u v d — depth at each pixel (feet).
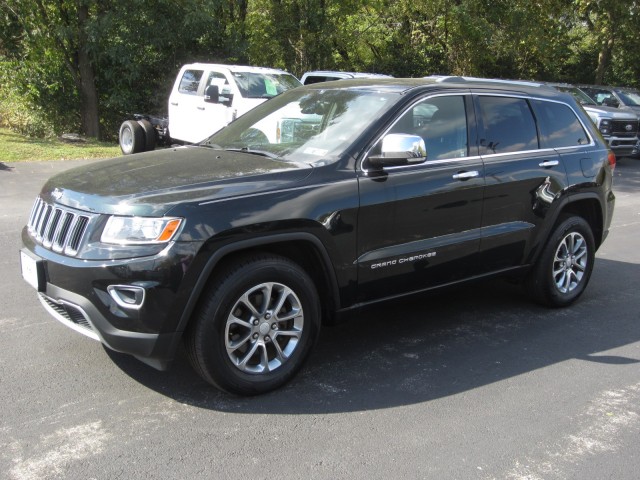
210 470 9.80
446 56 80.59
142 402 11.84
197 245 10.93
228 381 11.71
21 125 61.93
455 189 14.73
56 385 12.34
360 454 10.41
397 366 13.96
